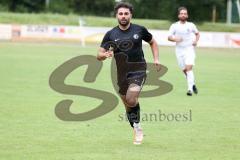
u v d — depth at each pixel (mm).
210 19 169875
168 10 152375
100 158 25359
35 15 151750
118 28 28250
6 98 43656
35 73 61531
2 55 84625
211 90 51281
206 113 38500
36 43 116938
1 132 30969
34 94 46188
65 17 151750
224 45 118750
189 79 47719
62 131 31578
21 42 118250
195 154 26375
